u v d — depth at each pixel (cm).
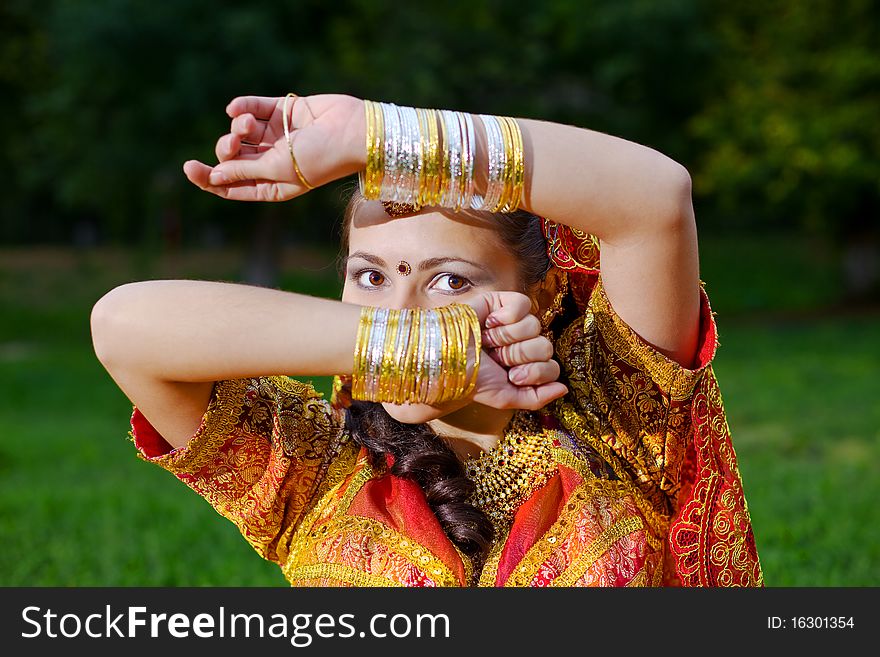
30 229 4641
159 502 981
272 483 264
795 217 3559
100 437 1474
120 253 4062
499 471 260
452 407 239
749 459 1131
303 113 229
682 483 268
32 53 2928
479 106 2625
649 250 231
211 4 2383
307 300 233
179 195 2775
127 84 2436
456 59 2605
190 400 251
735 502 259
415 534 250
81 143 2569
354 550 253
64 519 905
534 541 251
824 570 619
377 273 255
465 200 227
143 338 236
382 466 265
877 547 677
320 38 2644
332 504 262
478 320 228
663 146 2875
